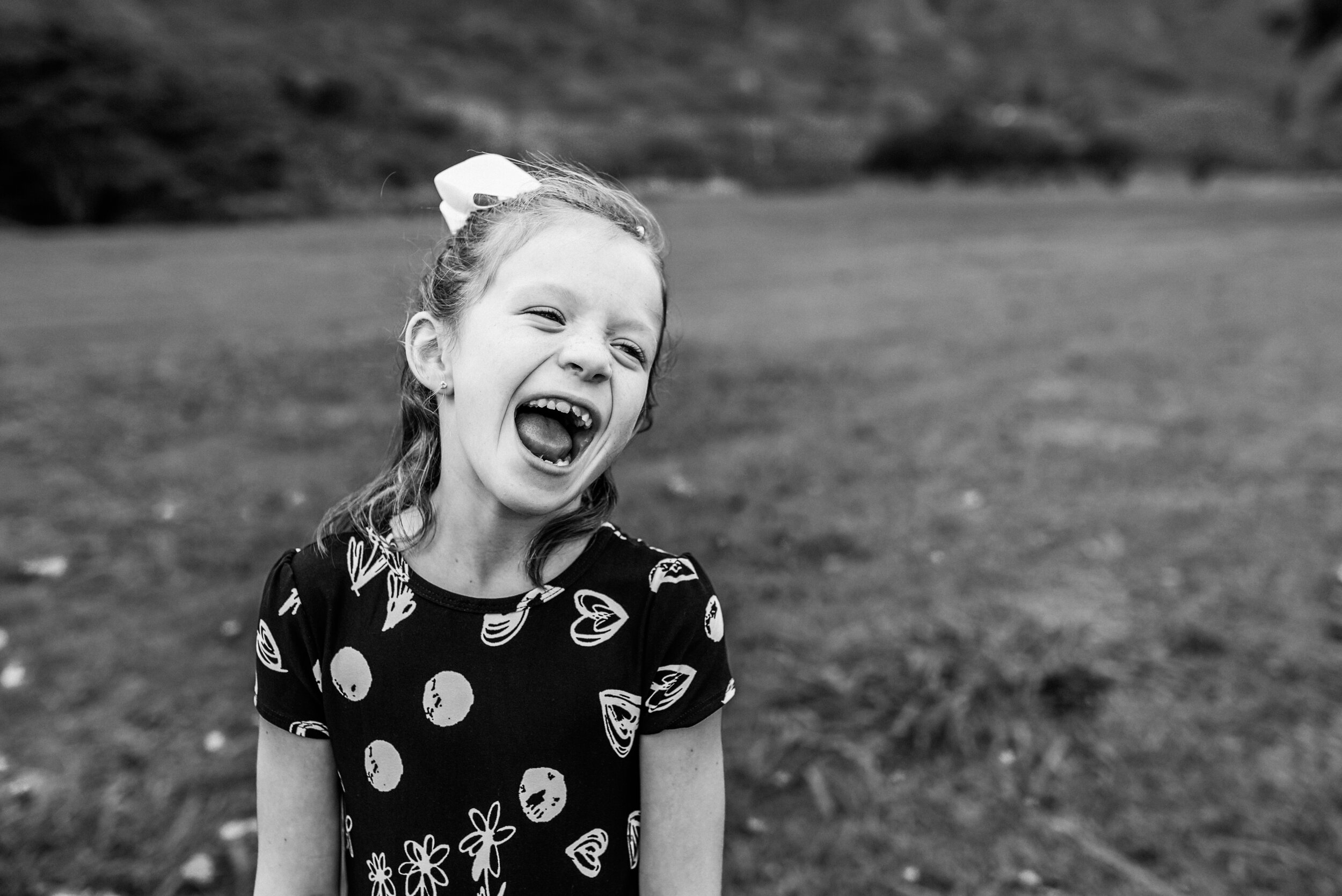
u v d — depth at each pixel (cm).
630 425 111
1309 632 361
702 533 440
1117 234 2291
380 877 118
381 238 2245
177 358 845
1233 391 721
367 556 119
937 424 637
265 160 3697
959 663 326
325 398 705
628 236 113
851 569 416
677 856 120
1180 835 260
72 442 600
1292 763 287
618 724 116
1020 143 5500
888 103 9031
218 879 253
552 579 115
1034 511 481
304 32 7875
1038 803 273
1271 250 1816
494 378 106
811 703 315
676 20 10888
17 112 3253
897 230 2508
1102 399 700
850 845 259
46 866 252
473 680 114
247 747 304
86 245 2098
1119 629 362
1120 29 12719
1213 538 446
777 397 705
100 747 303
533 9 10112
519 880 116
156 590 402
